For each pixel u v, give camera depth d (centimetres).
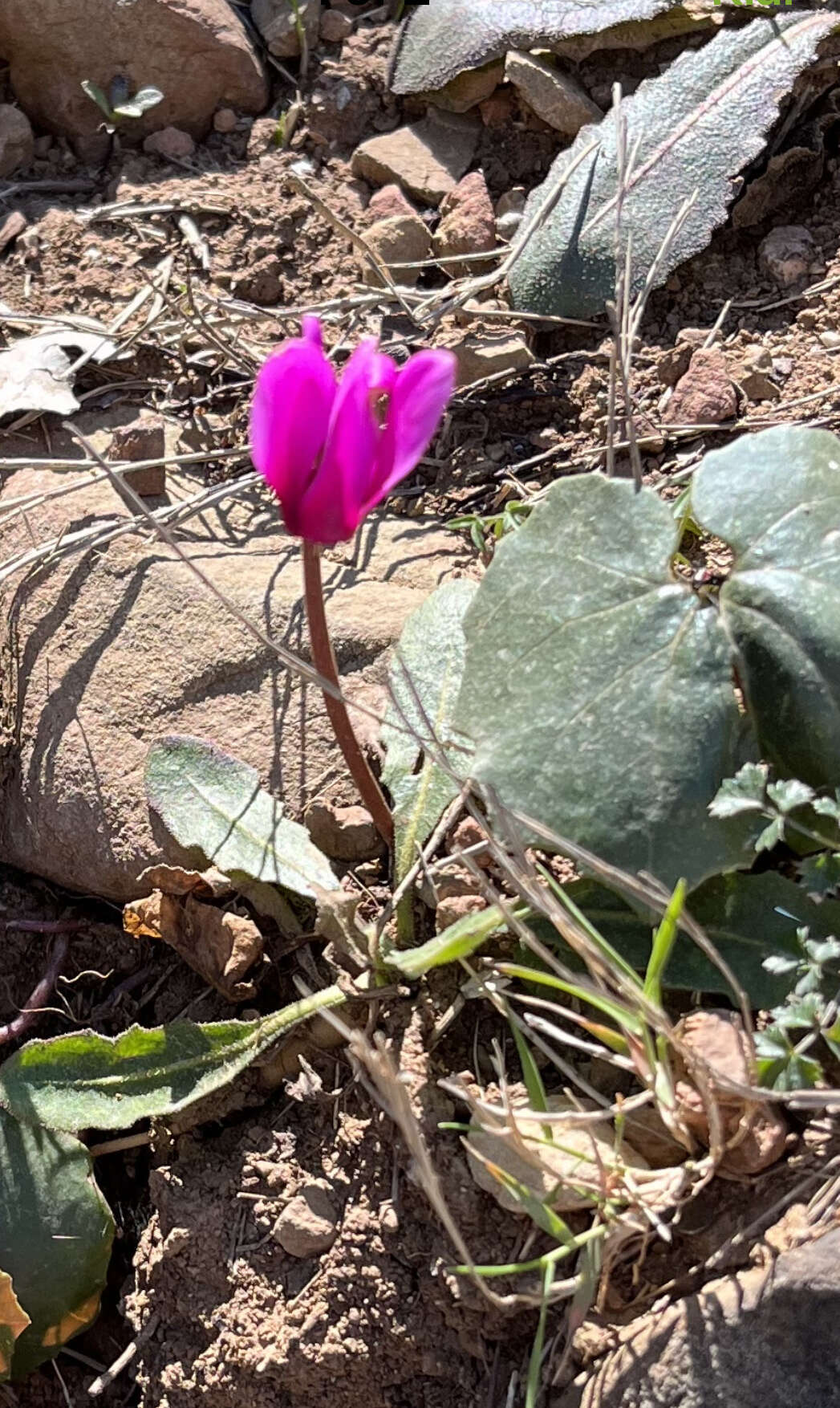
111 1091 19
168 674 22
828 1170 16
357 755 18
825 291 24
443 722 20
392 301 25
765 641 17
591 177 25
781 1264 16
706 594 18
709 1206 17
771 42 25
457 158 27
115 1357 20
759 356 23
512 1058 18
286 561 23
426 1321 18
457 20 27
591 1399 16
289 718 21
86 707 22
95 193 28
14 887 23
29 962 22
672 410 23
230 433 25
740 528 17
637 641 17
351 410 15
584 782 17
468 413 24
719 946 17
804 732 17
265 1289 18
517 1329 17
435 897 19
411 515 24
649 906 16
